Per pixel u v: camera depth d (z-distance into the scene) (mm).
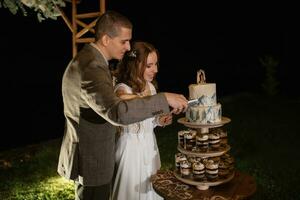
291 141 7836
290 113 10656
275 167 6254
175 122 9555
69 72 2480
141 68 3158
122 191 3201
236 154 6977
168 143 7582
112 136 2648
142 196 3244
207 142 2826
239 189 2764
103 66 2412
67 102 2545
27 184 5484
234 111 10820
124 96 2922
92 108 2309
